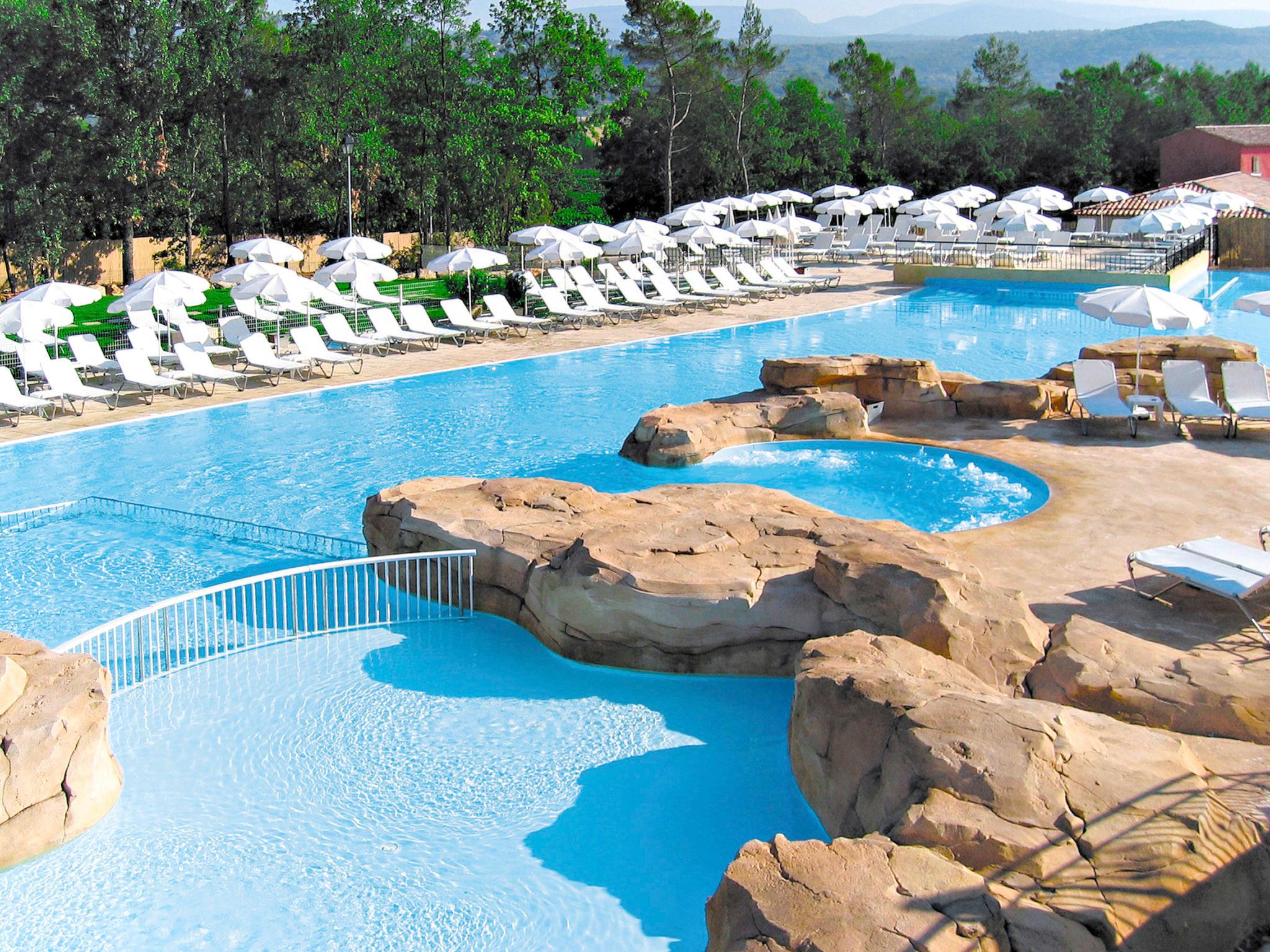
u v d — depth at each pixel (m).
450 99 37.53
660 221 39.66
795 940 4.89
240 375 19.00
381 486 14.12
